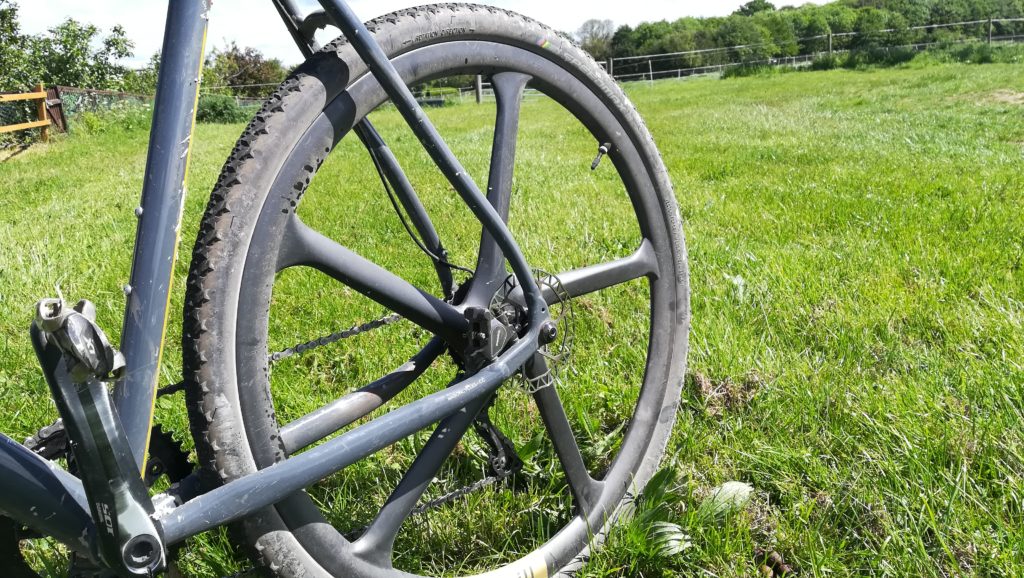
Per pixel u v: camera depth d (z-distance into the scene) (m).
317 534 1.39
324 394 2.83
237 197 1.27
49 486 1.17
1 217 6.95
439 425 1.63
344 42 1.42
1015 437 2.21
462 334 1.69
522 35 1.70
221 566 1.87
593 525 1.91
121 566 1.13
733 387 2.67
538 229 5.16
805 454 2.25
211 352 1.25
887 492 2.05
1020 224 4.48
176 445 1.56
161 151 1.21
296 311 3.66
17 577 1.34
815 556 1.82
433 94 38.19
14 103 16.58
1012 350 2.75
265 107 1.34
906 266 3.86
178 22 1.24
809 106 16.25
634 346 3.09
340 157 10.22
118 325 3.56
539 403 1.80
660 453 2.09
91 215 6.64
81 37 30.14
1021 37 37.75
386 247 4.82
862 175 6.62
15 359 3.12
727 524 1.96
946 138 9.04
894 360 2.81
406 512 1.56
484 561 1.99
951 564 1.83
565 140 12.30
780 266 3.92
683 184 6.84
